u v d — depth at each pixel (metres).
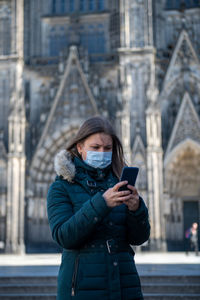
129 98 60.50
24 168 59.81
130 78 60.97
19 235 57.84
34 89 65.81
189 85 62.84
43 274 21.61
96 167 6.17
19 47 62.84
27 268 27.22
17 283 20.14
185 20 63.75
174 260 35.59
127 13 62.22
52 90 64.44
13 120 60.34
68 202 6.00
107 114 62.62
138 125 59.09
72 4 69.19
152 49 60.56
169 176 61.75
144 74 60.56
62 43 68.31
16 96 61.25
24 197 59.78
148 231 6.12
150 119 58.62
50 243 61.28
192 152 61.38
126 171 5.56
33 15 68.50
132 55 61.12
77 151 6.45
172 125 61.84
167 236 61.03
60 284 5.75
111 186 6.15
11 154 59.50
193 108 60.78
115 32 66.62
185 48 63.06
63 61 64.81
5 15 64.75
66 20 68.31
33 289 19.28
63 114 63.88
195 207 62.56
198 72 62.69
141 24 62.03
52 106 63.78
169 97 62.72
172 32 67.31
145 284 19.20
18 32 63.22
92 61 66.06
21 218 58.41
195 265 28.27
